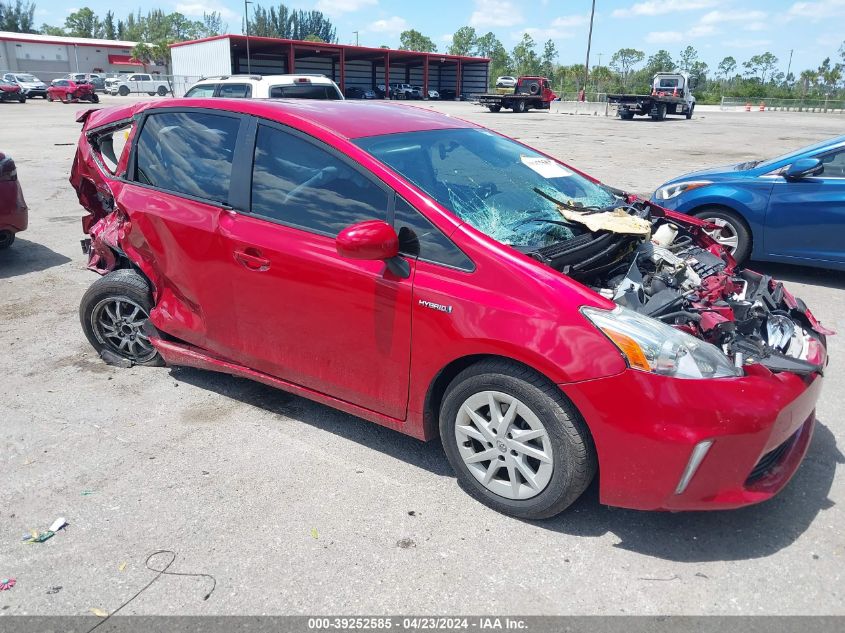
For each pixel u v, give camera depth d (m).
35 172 12.29
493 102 39.00
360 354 3.12
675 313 2.81
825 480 3.19
